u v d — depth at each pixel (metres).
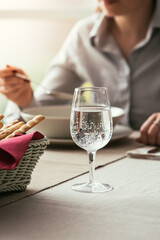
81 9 2.73
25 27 3.14
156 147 1.31
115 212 0.80
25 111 1.42
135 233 0.72
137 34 2.05
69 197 0.88
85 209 0.82
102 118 0.90
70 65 2.17
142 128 1.35
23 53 3.18
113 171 1.06
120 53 2.05
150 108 2.02
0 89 1.76
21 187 0.90
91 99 0.95
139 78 2.02
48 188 0.93
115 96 2.07
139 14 2.01
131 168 1.09
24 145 0.86
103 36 2.09
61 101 2.10
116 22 2.07
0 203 0.84
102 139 0.91
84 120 0.90
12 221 0.76
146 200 0.87
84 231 0.73
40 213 0.80
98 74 2.12
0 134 0.95
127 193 0.91
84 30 2.17
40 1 2.80
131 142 1.39
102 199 0.87
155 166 1.11
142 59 2.01
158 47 2.00
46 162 1.13
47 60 3.11
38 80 3.09
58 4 2.78
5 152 0.86
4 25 3.19
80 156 1.20
